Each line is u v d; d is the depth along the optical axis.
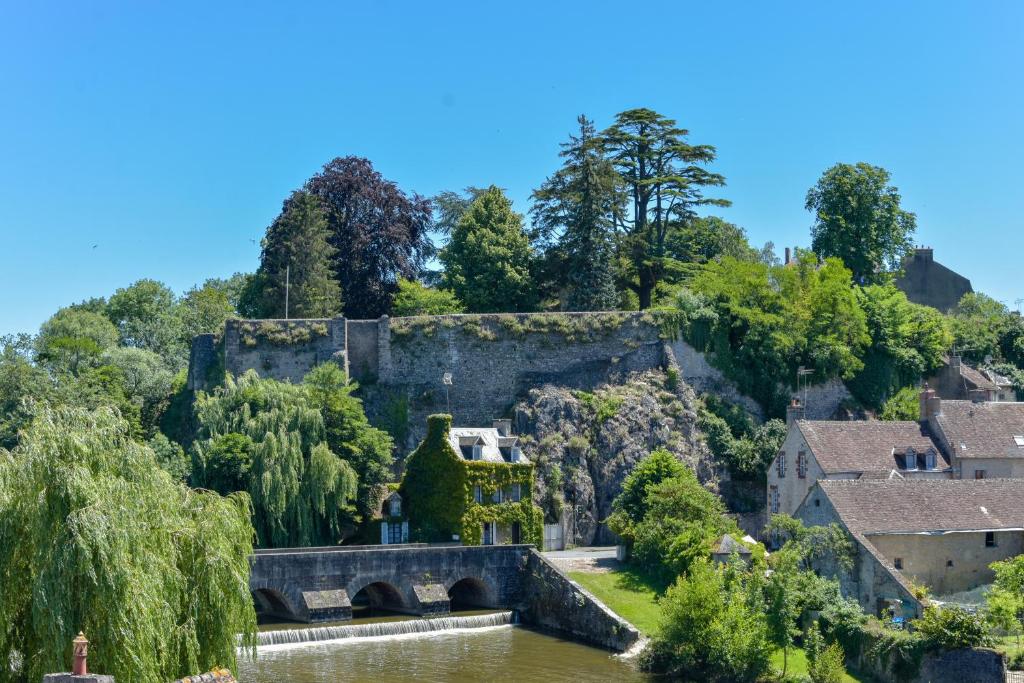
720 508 81.75
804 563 64.44
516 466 81.81
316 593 67.69
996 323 111.19
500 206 108.06
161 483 43.62
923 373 101.81
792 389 97.31
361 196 109.25
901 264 122.88
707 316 97.50
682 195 108.06
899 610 59.88
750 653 56.28
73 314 108.88
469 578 73.69
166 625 40.09
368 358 94.88
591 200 102.00
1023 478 72.94
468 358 95.12
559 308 107.25
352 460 81.62
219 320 122.50
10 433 79.12
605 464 89.94
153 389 95.56
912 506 66.81
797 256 102.69
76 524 38.59
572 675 58.38
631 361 96.56
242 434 78.25
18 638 39.22
